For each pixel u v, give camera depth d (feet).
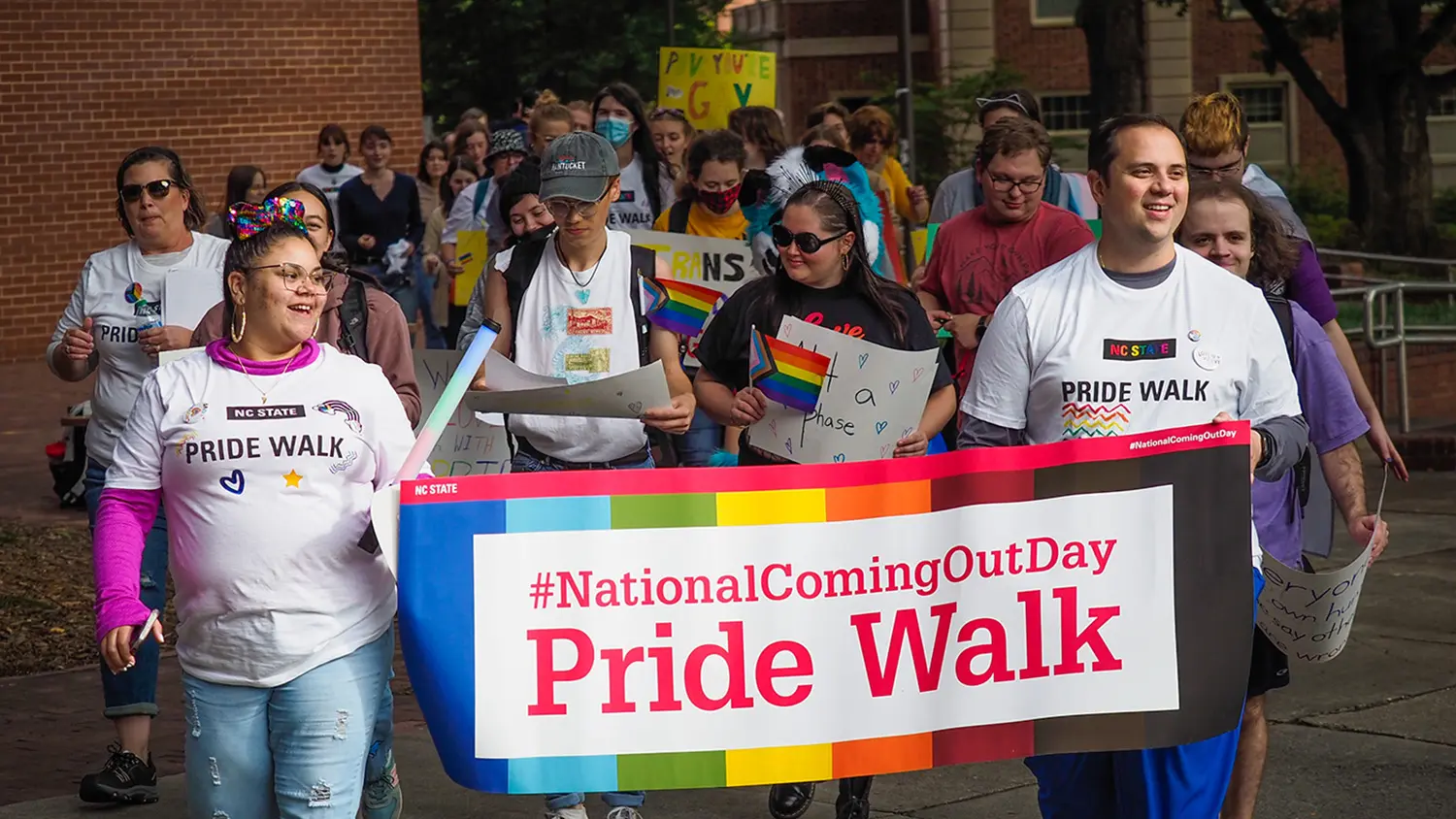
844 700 12.82
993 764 19.94
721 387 17.48
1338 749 19.86
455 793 19.07
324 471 12.42
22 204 66.95
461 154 46.78
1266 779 18.84
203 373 12.50
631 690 12.60
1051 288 13.38
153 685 18.74
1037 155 20.62
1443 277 77.20
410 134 74.59
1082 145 128.98
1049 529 12.99
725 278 25.82
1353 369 17.46
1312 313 17.33
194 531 12.41
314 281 12.49
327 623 12.52
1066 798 13.99
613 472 12.50
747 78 38.73
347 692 12.60
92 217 68.44
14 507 38.06
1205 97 17.08
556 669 12.53
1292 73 86.63
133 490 12.51
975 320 20.76
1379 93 84.79
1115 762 13.53
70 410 37.96
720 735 12.70
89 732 21.81
